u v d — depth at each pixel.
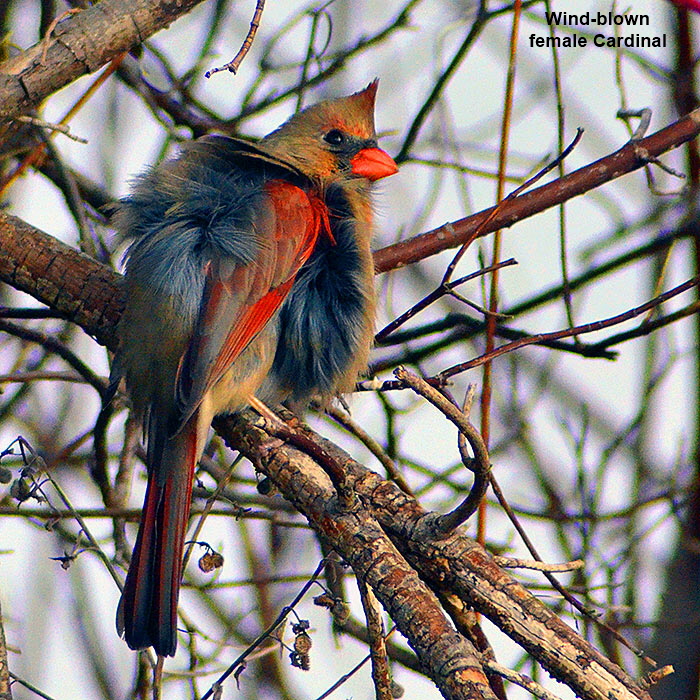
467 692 5.34
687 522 9.31
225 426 7.11
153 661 7.50
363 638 8.40
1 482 6.64
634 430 9.99
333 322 7.53
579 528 8.98
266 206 7.11
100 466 8.56
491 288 7.63
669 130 7.94
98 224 9.23
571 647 5.79
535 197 7.96
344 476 5.95
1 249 7.66
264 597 9.30
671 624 8.52
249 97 9.76
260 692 9.04
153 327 6.71
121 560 8.42
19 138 9.66
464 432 5.31
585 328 6.57
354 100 8.69
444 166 9.33
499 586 6.02
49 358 10.05
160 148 9.77
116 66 8.88
